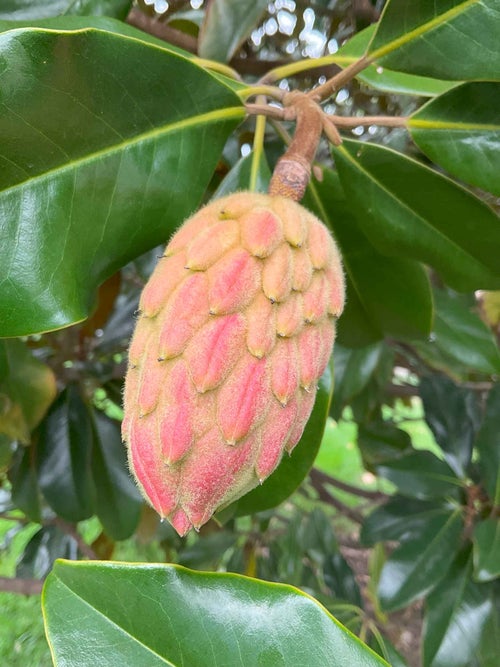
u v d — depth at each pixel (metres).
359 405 0.40
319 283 0.14
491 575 0.25
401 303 0.25
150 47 0.14
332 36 0.40
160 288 0.13
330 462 0.89
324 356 0.14
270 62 0.32
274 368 0.13
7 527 0.72
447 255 0.21
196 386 0.12
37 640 0.61
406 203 0.20
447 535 0.30
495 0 0.15
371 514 0.33
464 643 0.27
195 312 0.13
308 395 0.14
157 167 0.15
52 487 0.30
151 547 0.53
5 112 0.13
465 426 0.32
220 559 0.44
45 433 0.31
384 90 0.21
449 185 0.19
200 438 0.12
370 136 0.38
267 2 0.26
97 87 0.14
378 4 0.31
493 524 0.27
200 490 0.12
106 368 0.33
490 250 0.20
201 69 0.15
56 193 0.14
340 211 0.23
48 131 0.14
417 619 0.52
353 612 0.31
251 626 0.13
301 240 0.14
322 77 0.32
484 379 0.44
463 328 0.31
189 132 0.16
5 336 0.13
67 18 0.16
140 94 0.15
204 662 0.13
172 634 0.13
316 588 0.41
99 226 0.15
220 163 0.28
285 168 0.16
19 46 0.12
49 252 0.14
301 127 0.17
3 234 0.13
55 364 0.34
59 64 0.13
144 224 0.16
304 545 0.41
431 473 0.31
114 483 0.32
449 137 0.18
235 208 0.14
